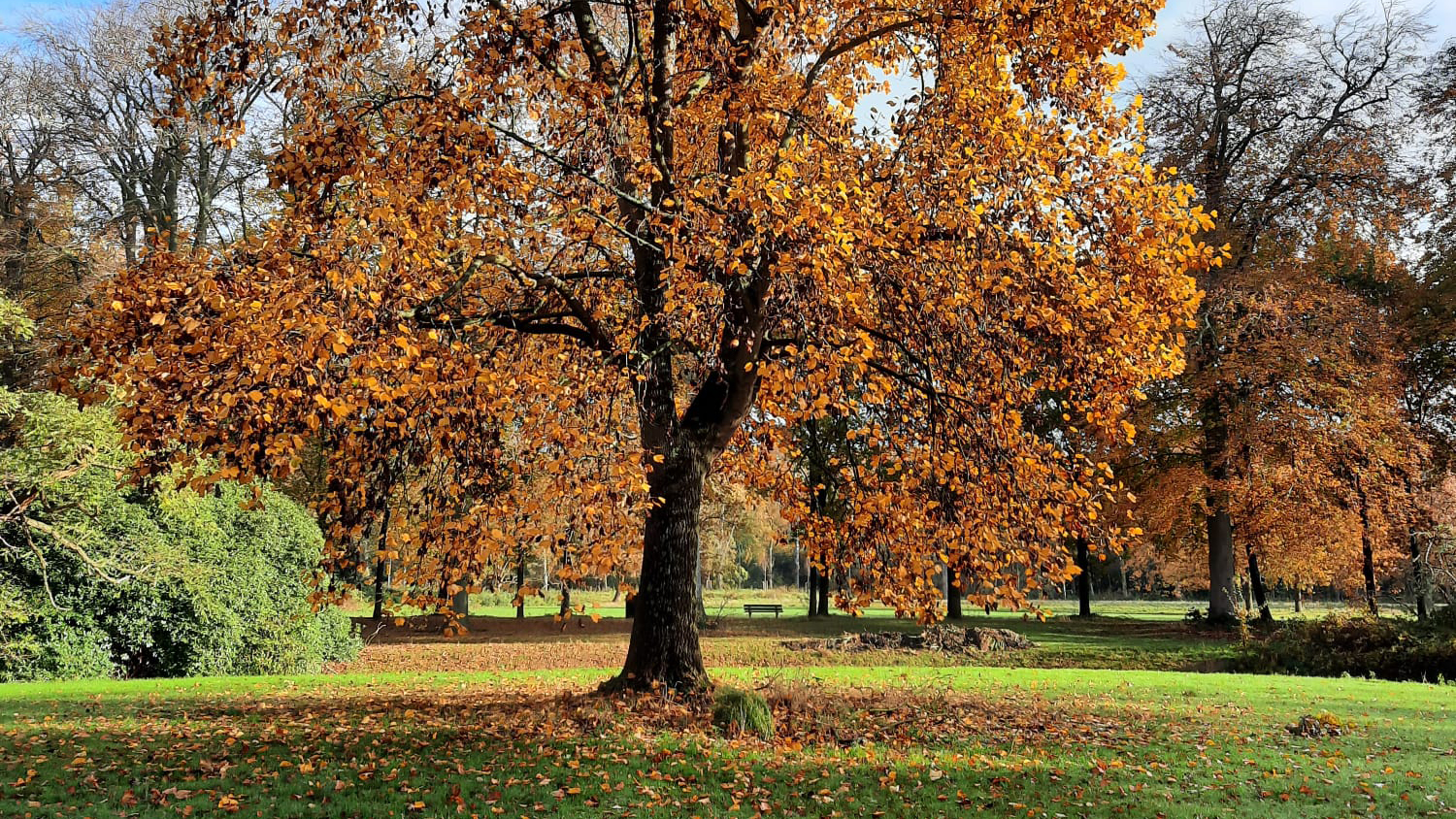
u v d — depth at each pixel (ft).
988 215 26.43
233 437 20.42
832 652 67.41
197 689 39.45
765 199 22.91
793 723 30.01
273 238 21.80
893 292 26.18
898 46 32.76
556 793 21.04
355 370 20.04
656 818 19.71
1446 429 84.23
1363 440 73.56
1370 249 83.46
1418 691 41.91
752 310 27.48
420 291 23.79
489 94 26.55
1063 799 21.68
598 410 24.03
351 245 22.50
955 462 27.71
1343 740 28.86
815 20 31.14
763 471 36.40
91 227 73.61
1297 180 82.69
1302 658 58.80
